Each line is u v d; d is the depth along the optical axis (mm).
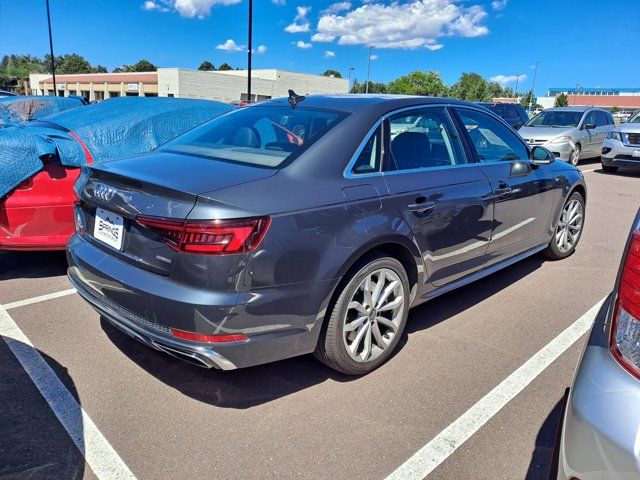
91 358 3162
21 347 3264
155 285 2432
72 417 2598
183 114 5457
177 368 3082
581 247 5875
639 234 1588
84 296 2918
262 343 2471
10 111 6336
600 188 10547
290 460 2334
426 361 3223
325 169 2748
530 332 3648
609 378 1511
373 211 2830
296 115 3248
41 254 5082
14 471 2215
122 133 4836
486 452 2410
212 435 2492
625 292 1574
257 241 2350
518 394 2881
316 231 2553
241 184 2473
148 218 2441
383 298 3006
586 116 14250
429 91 94500
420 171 3252
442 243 3355
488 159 3920
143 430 2516
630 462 1375
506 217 3990
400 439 2492
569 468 1521
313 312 2611
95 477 2203
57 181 4047
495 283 4633
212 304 2303
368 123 3066
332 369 3111
